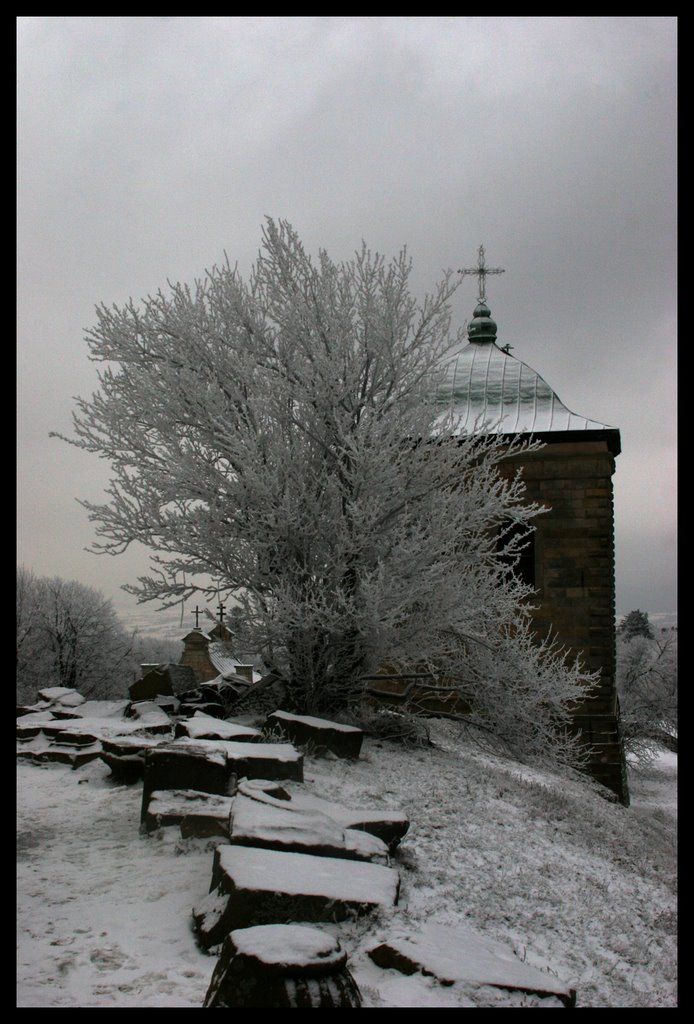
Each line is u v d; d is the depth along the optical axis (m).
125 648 54.44
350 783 12.20
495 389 27.36
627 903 10.66
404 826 9.66
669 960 9.15
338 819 9.30
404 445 16.19
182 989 6.02
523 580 24.78
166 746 10.34
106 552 15.73
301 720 13.37
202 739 11.84
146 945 6.83
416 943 6.90
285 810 8.77
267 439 15.38
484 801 13.21
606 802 18.91
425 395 16.83
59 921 7.32
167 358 16.56
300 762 10.96
